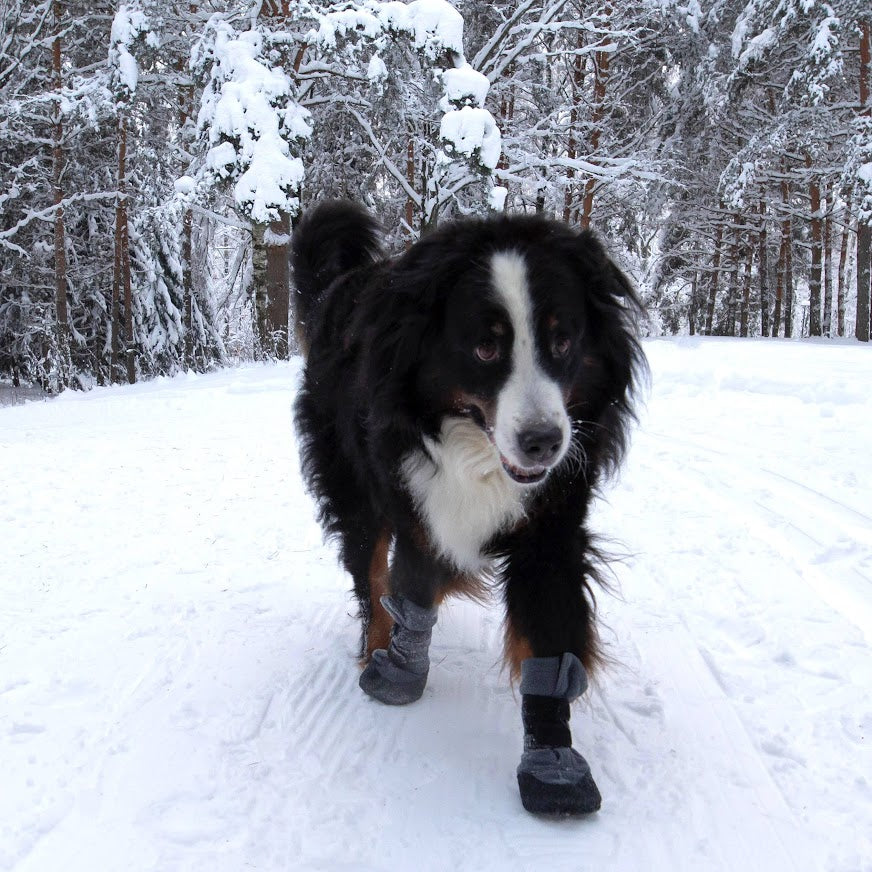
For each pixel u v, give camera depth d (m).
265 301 7.61
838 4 8.61
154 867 0.92
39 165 7.82
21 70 7.89
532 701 1.08
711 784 1.06
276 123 6.47
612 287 1.18
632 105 10.71
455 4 8.71
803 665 1.32
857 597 1.52
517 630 1.14
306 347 1.62
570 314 1.10
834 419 2.94
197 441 3.17
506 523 1.16
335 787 1.07
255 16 7.43
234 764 1.11
